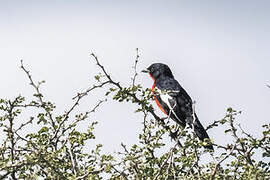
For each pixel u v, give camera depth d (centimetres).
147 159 1002
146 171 967
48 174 951
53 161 983
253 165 1041
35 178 890
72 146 1049
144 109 1069
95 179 927
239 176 1029
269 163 1027
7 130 1045
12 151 998
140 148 984
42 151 970
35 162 918
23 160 920
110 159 939
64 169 1033
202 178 984
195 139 1022
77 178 893
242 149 1073
